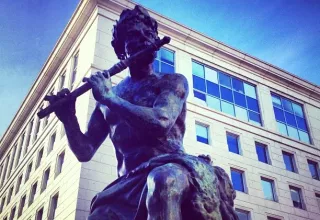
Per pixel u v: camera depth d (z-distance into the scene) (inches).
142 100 97.0
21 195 1133.1
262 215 893.2
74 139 103.2
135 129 92.7
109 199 87.7
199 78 1026.1
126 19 105.0
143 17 105.3
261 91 1141.7
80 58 933.2
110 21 911.7
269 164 997.8
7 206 1262.3
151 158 86.8
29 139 1310.3
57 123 992.9
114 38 109.1
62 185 778.2
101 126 109.0
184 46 1034.1
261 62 1171.9
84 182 663.8
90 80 90.0
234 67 1120.8
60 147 896.3
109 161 695.1
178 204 71.4
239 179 920.3
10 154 1512.1
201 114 941.2
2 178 1487.5
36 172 1046.4
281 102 1189.7
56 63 1133.1
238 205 871.1
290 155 1079.6
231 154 930.7
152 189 71.6
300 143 1108.5
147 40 102.5
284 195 963.3
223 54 1105.4
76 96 99.7
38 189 978.1
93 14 935.0
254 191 914.1
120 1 945.5
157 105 90.5
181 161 79.5
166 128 86.9
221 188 86.6
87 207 649.6
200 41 1058.1
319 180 1087.0
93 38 880.3
